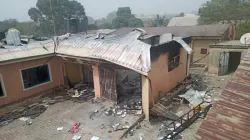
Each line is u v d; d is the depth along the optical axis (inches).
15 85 503.2
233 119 146.8
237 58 826.8
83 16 2236.7
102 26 2573.8
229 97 167.0
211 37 850.1
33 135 385.7
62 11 1980.8
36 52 539.8
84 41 569.0
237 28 1274.6
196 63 890.7
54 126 411.8
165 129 378.6
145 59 387.9
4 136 387.5
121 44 474.6
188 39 636.7
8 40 590.6
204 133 144.7
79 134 375.9
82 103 509.4
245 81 179.5
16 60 485.7
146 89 405.7
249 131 135.1
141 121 412.8
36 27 1950.1
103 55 457.4
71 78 636.1
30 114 469.4
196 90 553.0
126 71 579.2
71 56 527.5
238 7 1481.3
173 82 555.8
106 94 504.7
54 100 540.1
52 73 587.2
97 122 413.1
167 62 499.5
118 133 370.0
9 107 491.5
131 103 474.3
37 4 1968.5
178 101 501.0
